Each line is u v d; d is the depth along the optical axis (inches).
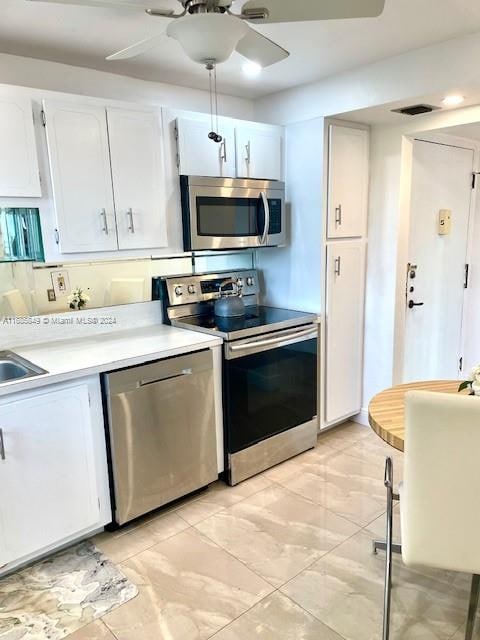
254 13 56.9
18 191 81.2
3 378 86.6
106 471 87.1
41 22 76.7
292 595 73.5
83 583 77.0
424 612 69.7
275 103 123.0
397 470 111.9
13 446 74.5
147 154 96.4
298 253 123.9
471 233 148.6
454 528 51.8
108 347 94.0
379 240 126.6
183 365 94.2
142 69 101.3
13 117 79.4
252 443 108.6
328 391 127.0
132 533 90.0
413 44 89.5
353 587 75.1
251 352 104.1
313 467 114.3
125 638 66.2
